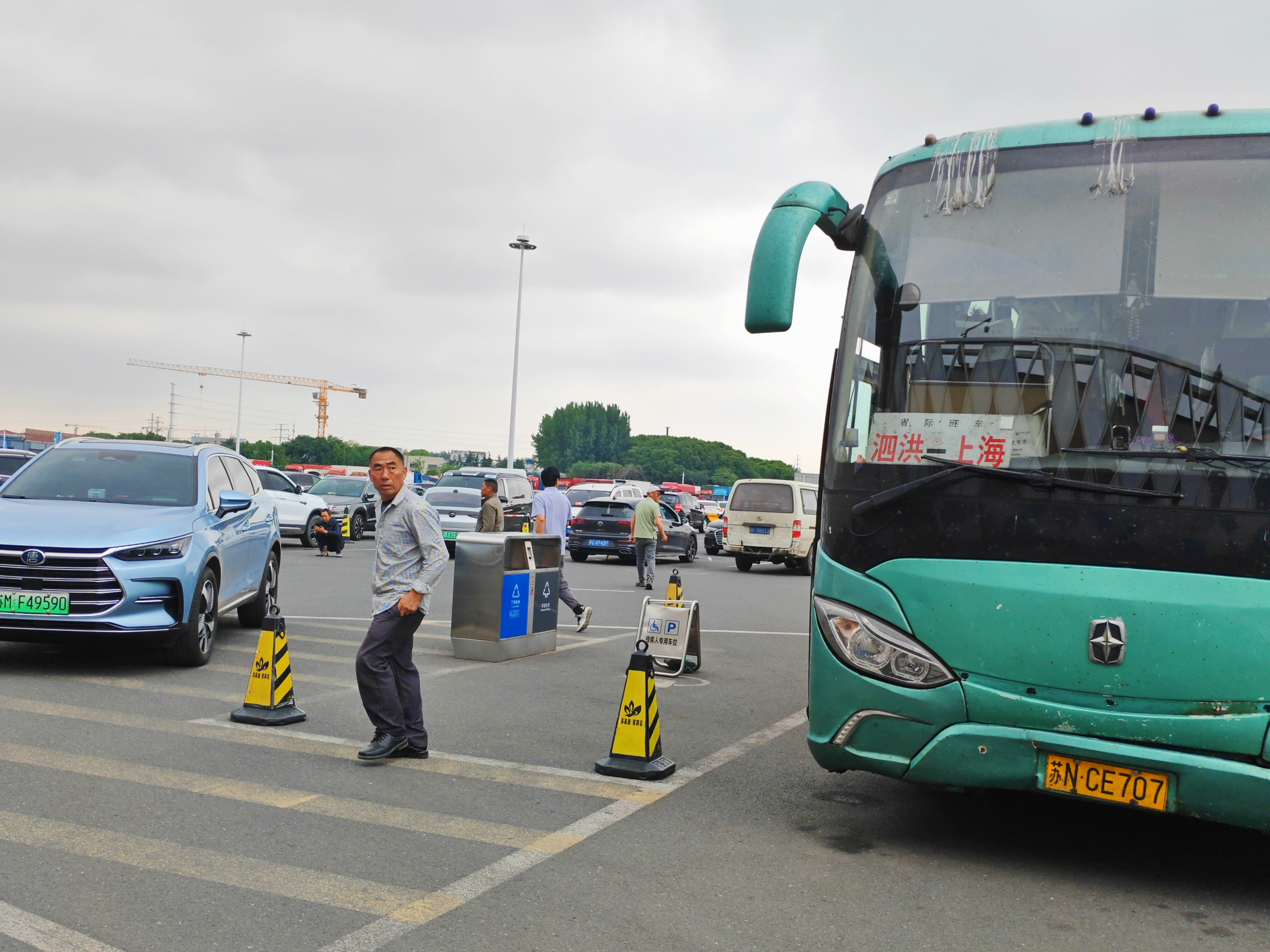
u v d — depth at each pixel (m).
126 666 8.98
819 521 5.35
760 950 3.81
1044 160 5.00
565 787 5.92
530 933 3.87
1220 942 4.06
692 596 18.52
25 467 9.79
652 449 184.62
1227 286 4.57
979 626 4.54
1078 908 4.36
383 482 6.37
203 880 4.26
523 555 10.77
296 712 7.27
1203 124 4.82
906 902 4.36
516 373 48.56
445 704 8.16
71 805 5.14
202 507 9.59
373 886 4.28
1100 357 4.62
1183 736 4.22
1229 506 4.26
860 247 5.36
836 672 4.86
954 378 4.84
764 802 5.78
